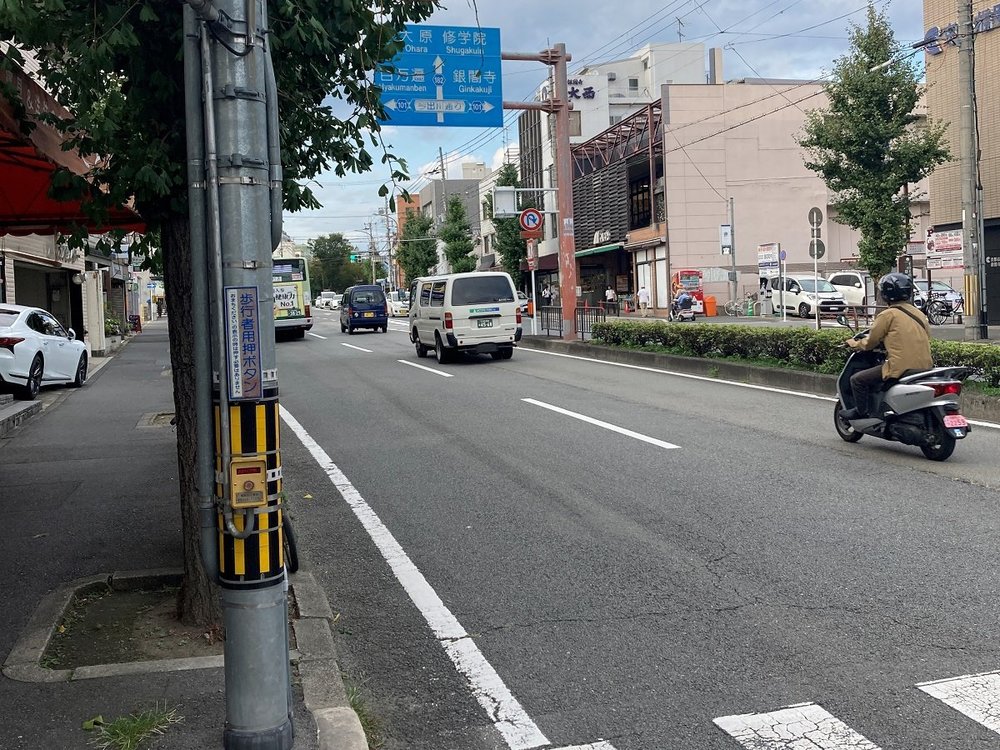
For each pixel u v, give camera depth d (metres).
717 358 15.59
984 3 20.64
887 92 21.80
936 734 3.38
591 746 3.40
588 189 50.00
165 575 5.21
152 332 43.88
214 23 2.95
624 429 10.09
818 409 10.95
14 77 4.64
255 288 2.99
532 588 5.15
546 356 20.58
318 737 3.28
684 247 40.44
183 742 3.26
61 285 25.97
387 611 4.88
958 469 7.57
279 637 3.11
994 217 20.88
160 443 10.57
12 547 6.10
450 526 6.46
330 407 12.89
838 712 3.58
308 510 7.05
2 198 6.96
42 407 14.16
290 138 5.01
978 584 4.92
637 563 5.50
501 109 18.30
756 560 5.46
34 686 3.74
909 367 7.97
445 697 3.86
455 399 13.22
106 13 3.87
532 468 8.26
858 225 22.73
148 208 4.36
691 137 40.25
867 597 4.80
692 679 3.93
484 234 70.31
